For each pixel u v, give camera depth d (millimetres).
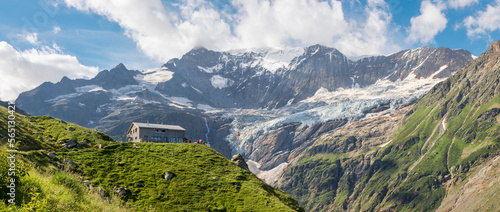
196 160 99750
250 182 91375
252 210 73875
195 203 73500
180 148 108188
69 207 31281
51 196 31031
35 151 71250
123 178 78375
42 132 97688
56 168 68000
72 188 39844
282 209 75750
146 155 96375
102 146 96188
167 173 83500
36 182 32156
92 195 41969
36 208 26844
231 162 106938
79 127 110688
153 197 72188
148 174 82875
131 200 69250
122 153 94625
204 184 82875
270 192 90500
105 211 36719
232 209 73938
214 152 112125
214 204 75188
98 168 80750
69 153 85062
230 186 85062
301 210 89000
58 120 112875
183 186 79688
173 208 69312
